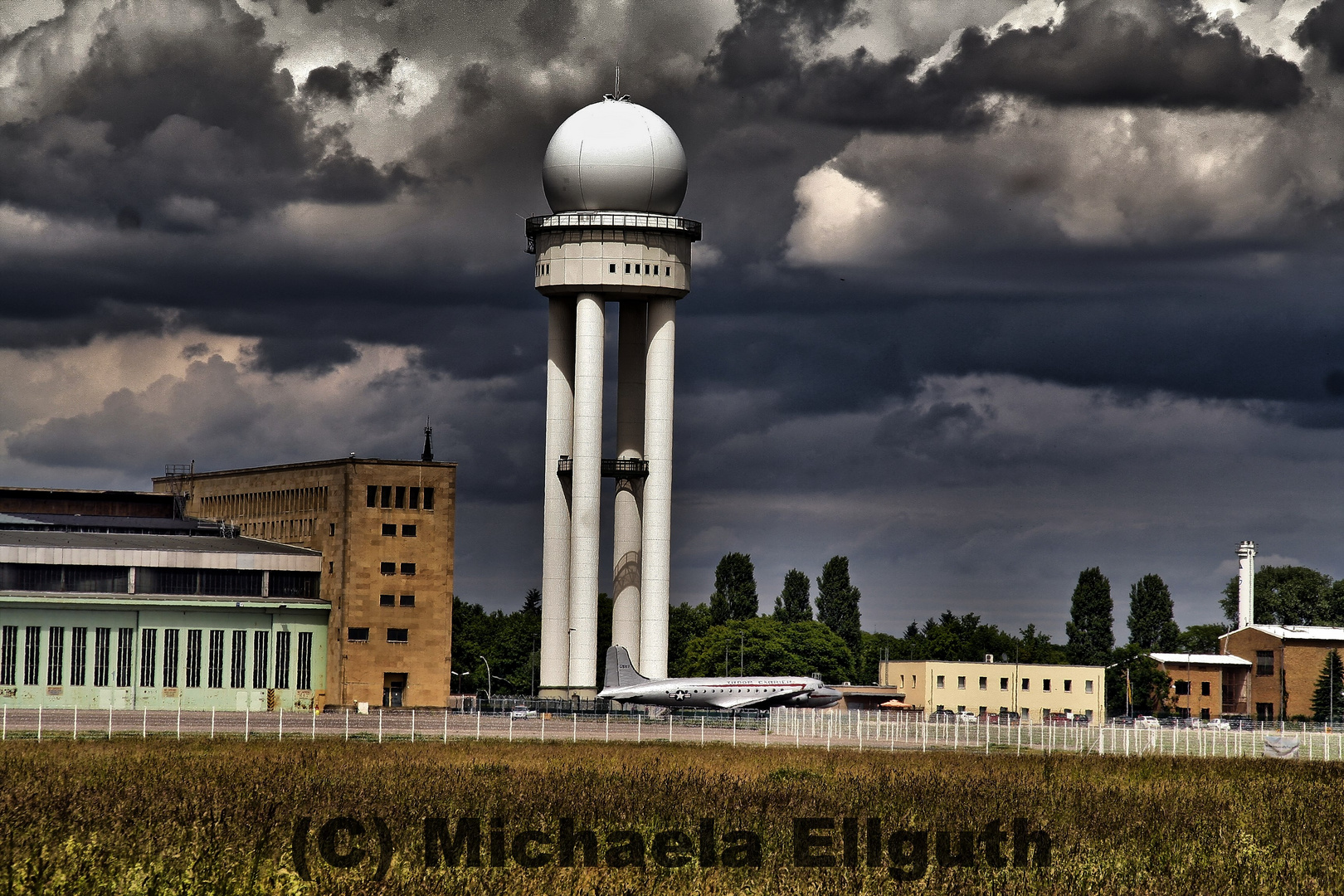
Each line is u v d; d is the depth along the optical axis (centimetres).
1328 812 8931
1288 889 6138
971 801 8944
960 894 5841
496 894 5481
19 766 9875
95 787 8425
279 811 7481
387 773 9956
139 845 6169
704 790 9088
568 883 5766
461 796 8406
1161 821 8112
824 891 5831
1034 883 6091
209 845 6181
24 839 6228
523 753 12606
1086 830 7756
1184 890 6003
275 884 5572
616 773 10300
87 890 5472
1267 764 13238
